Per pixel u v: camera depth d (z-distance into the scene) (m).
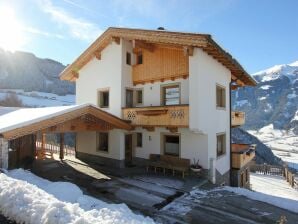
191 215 7.77
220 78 14.03
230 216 7.77
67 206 4.84
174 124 12.16
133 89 15.52
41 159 16.66
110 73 15.36
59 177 11.84
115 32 14.43
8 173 8.45
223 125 14.45
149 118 13.28
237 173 15.13
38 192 5.74
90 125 12.73
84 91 17.30
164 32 11.98
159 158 14.05
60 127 11.55
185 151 13.08
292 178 19.22
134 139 15.50
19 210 4.83
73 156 18.36
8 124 9.62
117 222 4.44
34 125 9.84
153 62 14.45
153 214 7.75
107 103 16.06
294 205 8.82
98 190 9.99
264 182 20.42
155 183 11.16
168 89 14.05
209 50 11.93
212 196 9.73
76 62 17.12
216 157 13.18
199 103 11.33
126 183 11.09
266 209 8.49
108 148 15.30
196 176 12.44
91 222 4.22
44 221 4.34
